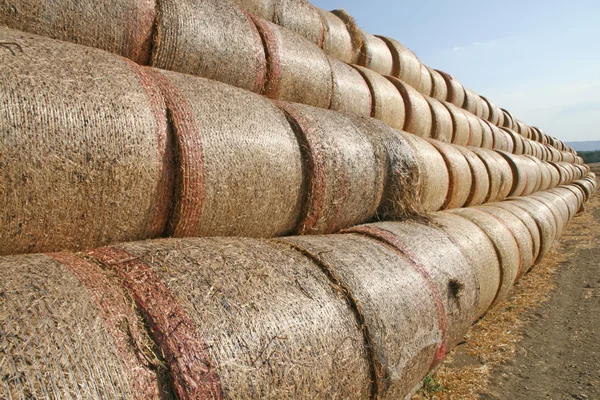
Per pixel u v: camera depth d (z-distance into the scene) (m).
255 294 2.37
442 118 8.52
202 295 2.18
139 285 2.07
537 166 12.70
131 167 2.69
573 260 9.70
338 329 2.63
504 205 7.96
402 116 7.19
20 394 1.46
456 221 5.34
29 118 2.30
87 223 2.62
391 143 4.86
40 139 2.33
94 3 3.24
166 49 3.72
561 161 23.88
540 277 8.32
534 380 4.40
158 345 1.88
